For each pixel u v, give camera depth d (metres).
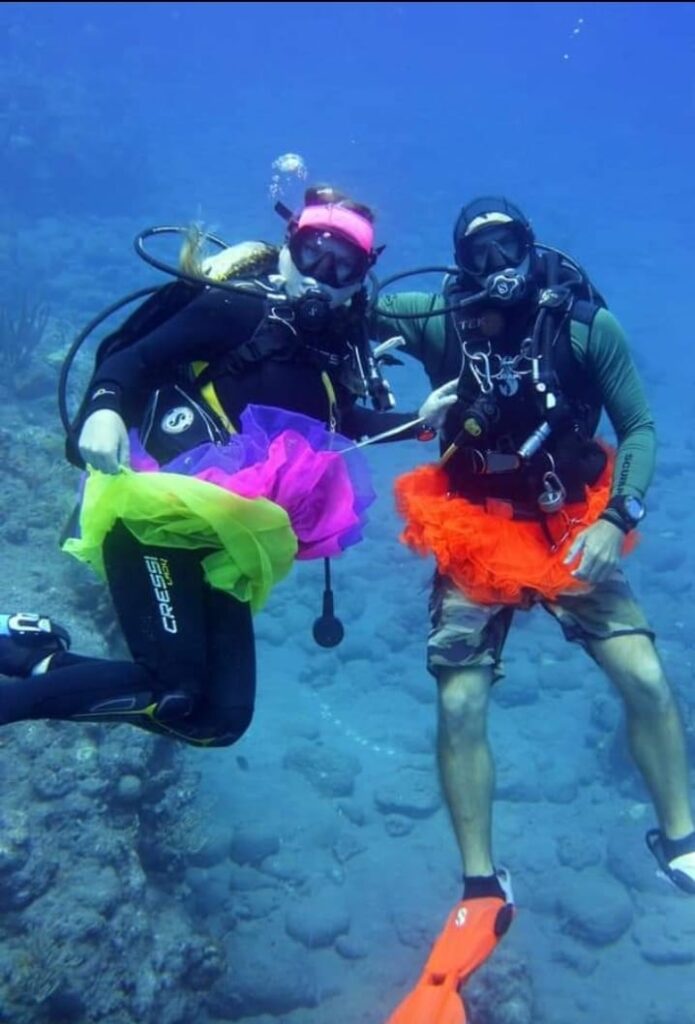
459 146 49.31
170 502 2.80
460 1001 3.20
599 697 9.72
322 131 49.75
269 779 8.48
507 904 3.47
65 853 5.63
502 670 3.94
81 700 2.83
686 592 11.73
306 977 6.56
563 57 112.38
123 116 43.94
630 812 8.49
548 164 45.62
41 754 5.87
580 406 3.85
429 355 4.01
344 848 7.82
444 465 3.98
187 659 2.87
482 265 3.71
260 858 7.57
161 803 6.79
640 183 41.66
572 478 3.82
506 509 3.88
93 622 7.22
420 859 7.84
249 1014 6.40
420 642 10.64
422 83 80.00
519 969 6.40
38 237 24.95
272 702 9.56
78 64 60.44
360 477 3.38
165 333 2.91
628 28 135.88
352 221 2.94
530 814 8.50
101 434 2.71
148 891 6.35
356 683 9.92
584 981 6.93
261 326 2.98
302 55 95.75
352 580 11.62
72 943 5.27
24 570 7.37
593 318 3.75
